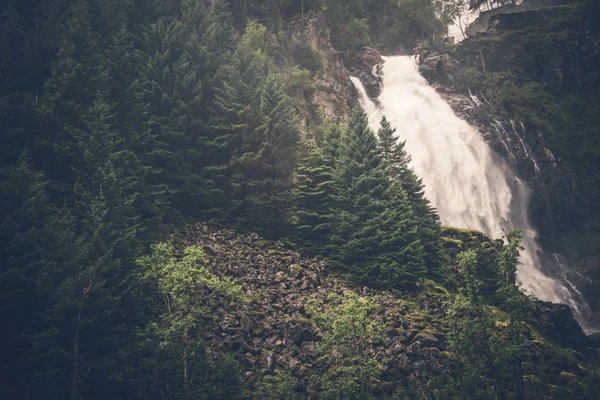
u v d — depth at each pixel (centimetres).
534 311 7938
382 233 8225
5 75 8569
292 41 12019
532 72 14550
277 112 9125
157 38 9619
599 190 12988
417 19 15238
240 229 8500
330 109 11538
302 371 6781
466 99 13875
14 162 7794
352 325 6444
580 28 15050
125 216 7444
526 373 7275
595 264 12219
